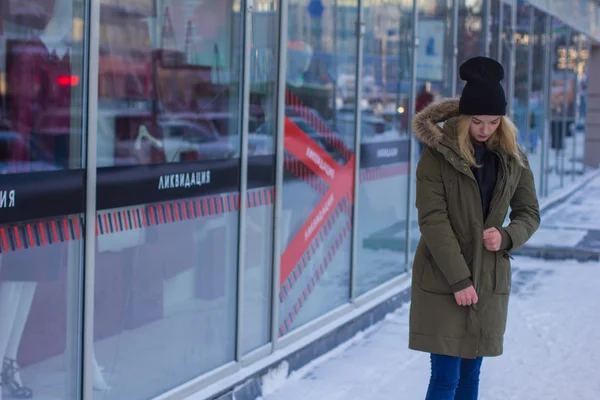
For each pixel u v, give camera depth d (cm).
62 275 400
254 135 558
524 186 422
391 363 627
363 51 725
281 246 600
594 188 2033
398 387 572
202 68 502
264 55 567
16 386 383
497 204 400
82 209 407
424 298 402
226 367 532
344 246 707
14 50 371
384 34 770
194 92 495
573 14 1900
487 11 1115
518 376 601
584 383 588
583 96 2133
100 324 430
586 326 756
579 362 641
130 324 452
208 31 508
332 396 551
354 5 702
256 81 558
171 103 475
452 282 389
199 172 499
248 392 537
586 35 2119
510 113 1305
